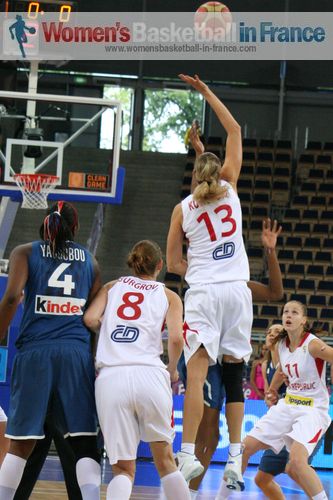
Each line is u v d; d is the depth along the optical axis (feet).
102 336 21.20
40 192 45.73
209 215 21.76
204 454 23.08
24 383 20.47
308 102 102.89
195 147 25.07
